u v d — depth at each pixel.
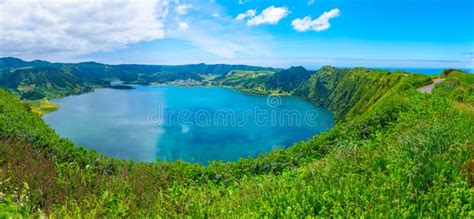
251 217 7.79
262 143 81.81
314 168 11.14
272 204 8.56
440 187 7.98
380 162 10.30
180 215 9.41
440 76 74.50
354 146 13.38
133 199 10.88
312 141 17.08
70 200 9.86
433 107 18.91
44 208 9.24
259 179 11.94
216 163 15.91
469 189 7.59
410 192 7.95
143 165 15.32
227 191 12.04
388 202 7.61
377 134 15.02
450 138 10.73
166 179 13.79
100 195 10.97
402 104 20.03
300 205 8.20
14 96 27.44
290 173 12.15
